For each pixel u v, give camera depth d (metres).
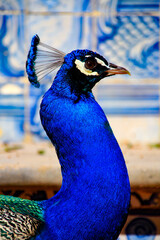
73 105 3.76
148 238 6.36
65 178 3.82
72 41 9.41
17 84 9.42
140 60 9.46
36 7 9.30
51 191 6.19
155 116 9.52
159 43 9.44
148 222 6.34
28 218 3.68
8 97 9.45
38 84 4.00
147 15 9.35
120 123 9.52
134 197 6.23
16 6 9.28
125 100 9.47
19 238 3.52
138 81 9.46
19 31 9.36
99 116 3.77
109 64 3.96
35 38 3.96
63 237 3.64
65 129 3.71
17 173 6.06
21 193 6.19
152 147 8.65
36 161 6.55
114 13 9.34
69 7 9.30
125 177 3.74
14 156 7.26
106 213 3.61
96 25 9.38
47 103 3.84
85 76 3.87
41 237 3.63
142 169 5.99
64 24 9.36
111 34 9.41
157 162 6.37
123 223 3.79
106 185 3.61
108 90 9.43
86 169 3.65
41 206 3.91
